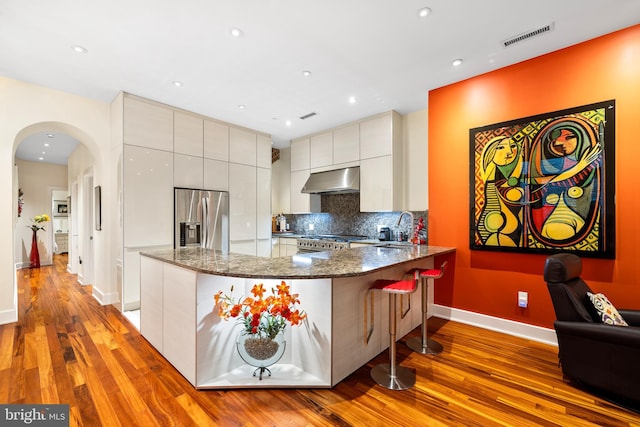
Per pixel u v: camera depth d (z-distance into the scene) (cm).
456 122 315
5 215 308
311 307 205
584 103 241
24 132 333
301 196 526
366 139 426
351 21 217
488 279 296
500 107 286
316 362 202
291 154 545
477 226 300
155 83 319
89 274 484
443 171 325
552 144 255
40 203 707
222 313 193
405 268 286
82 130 355
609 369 177
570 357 194
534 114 265
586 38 238
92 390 190
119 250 354
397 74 299
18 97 312
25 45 247
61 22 217
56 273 587
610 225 229
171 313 222
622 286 225
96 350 247
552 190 255
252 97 355
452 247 318
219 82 316
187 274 202
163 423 161
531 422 163
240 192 464
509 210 278
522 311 276
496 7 203
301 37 237
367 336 227
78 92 343
